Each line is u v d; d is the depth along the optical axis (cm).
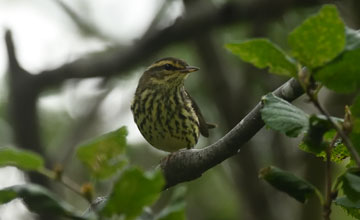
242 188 1534
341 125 456
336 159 543
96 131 1639
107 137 399
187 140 1167
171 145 1180
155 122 1158
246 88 1551
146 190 381
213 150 645
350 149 429
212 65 1560
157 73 1162
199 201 1596
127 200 383
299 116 448
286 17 1523
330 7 402
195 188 1599
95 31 1647
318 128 442
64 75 1577
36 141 1584
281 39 1542
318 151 449
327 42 410
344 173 441
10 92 1584
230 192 1612
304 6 1436
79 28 1647
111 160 407
